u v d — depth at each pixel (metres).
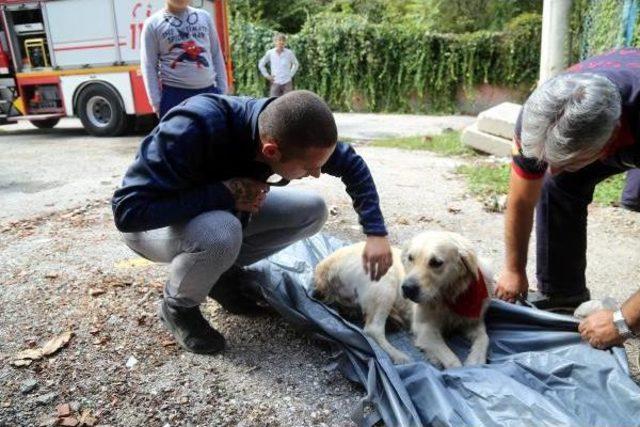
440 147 7.91
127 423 2.00
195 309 2.43
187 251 2.19
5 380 2.23
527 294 2.80
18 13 10.05
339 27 15.54
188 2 4.65
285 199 2.61
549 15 5.83
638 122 1.81
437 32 15.02
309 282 2.94
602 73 1.94
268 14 20.98
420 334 2.54
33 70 10.27
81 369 2.32
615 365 2.06
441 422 1.83
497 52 14.48
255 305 2.80
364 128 11.30
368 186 2.30
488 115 7.23
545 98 1.73
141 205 2.01
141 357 2.41
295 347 2.49
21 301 2.91
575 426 1.75
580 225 2.68
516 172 2.36
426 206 4.87
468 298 2.46
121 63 9.54
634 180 2.74
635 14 5.61
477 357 2.33
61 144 9.00
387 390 1.96
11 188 5.65
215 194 2.12
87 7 9.45
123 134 10.02
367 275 2.57
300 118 1.83
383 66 15.52
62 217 4.55
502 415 1.84
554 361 2.15
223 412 2.06
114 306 2.86
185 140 1.97
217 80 5.09
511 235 2.53
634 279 3.28
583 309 2.63
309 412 2.06
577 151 1.67
